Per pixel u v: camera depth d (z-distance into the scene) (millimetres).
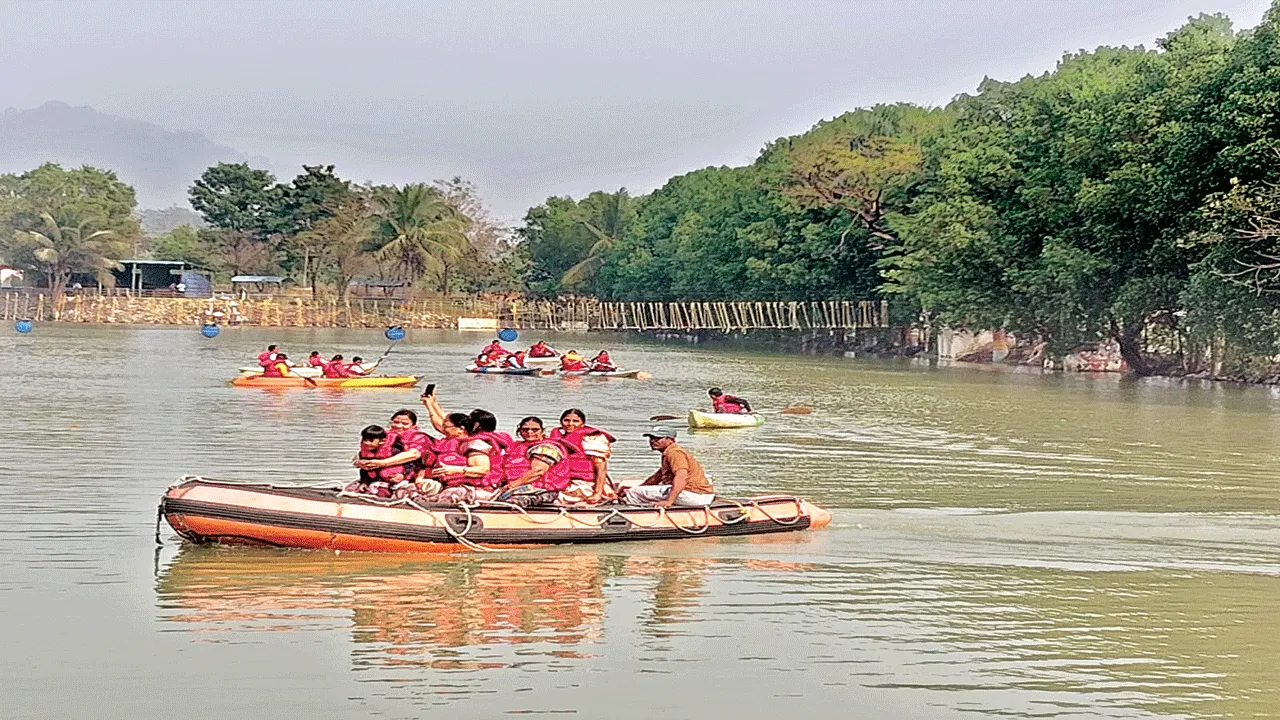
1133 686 11102
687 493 16531
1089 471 23938
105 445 25000
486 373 52062
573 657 11562
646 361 70375
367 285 131875
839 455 25859
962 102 97500
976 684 11078
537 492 15938
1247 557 16047
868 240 89188
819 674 11250
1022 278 63906
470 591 13602
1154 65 59094
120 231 120875
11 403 32969
